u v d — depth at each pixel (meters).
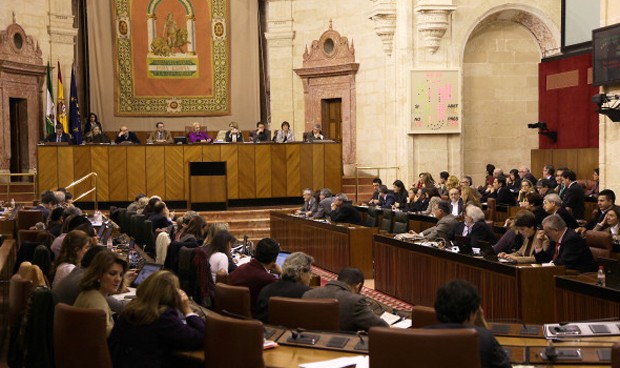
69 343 4.32
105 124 20.66
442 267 8.77
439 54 17.27
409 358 3.42
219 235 7.34
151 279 4.35
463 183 13.36
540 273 7.14
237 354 3.96
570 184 11.62
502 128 18.11
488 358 3.59
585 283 6.22
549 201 9.14
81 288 4.83
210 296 6.58
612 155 10.90
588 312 6.18
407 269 9.77
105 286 4.85
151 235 9.62
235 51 21.20
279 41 20.86
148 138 19.42
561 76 16.16
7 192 16.77
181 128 21.08
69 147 17.02
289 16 20.78
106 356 4.27
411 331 3.45
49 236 8.26
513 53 18.03
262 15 21.45
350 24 19.62
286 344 4.33
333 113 20.50
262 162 17.48
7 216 12.55
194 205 16.59
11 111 18.80
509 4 17.23
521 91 18.11
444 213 10.22
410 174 17.36
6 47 17.91
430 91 17.22
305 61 20.67
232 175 17.30
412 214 12.06
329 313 4.68
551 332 4.46
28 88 18.80
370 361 3.51
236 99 21.25
